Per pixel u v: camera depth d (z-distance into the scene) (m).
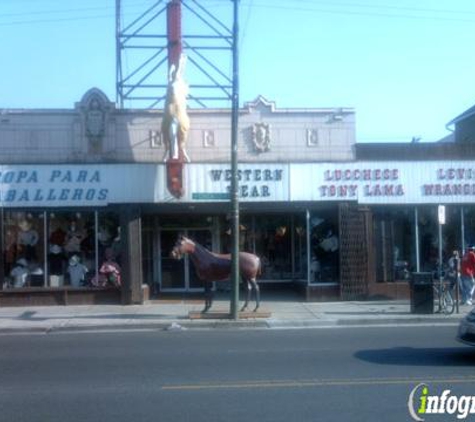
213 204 26.11
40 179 25.39
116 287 25.53
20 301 25.27
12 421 9.66
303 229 27.62
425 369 12.86
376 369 12.91
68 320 21.59
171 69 24.98
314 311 23.08
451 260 24.03
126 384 11.97
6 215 25.53
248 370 13.02
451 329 19.16
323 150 26.30
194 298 27.17
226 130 26.11
